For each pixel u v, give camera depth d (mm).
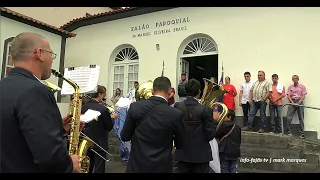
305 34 7773
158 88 2779
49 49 1675
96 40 11766
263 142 6426
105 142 4129
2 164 1378
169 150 2639
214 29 9203
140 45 10688
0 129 1383
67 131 2283
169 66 9969
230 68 8781
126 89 11055
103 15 11352
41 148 1318
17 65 1573
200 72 12688
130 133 2764
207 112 3221
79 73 2879
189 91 3352
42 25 9398
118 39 11234
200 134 3205
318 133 7340
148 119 2627
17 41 1586
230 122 4152
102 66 11523
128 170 2623
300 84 7402
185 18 9812
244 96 8008
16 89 1426
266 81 7605
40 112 1382
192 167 3211
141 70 10516
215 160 4023
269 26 8297
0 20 8383
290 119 7270
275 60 8117
